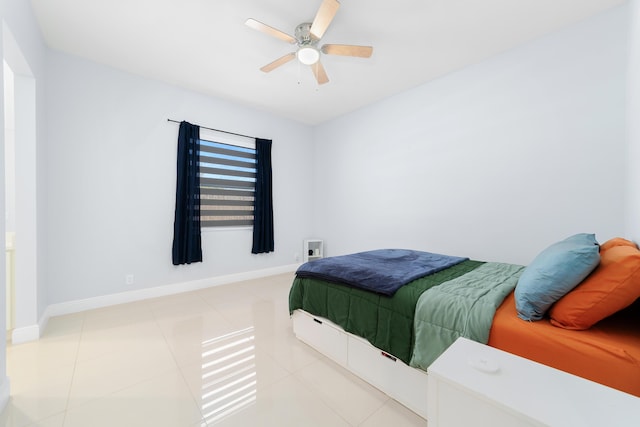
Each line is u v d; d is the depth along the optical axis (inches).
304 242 181.8
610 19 81.5
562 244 56.9
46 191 97.8
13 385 62.2
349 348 68.6
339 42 96.4
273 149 168.7
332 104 152.9
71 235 104.3
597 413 24.2
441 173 122.4
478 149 110.6
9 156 128.7
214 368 69.7
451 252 119.6
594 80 84.6
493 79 105.7
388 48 100.1
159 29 90.0
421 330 53.5
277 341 84.1
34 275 83.7
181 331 90.2
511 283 62.9
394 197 141.8
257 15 83.9
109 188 112.7
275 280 155.3
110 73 112.4
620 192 80.7
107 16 83.8
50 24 87.1
